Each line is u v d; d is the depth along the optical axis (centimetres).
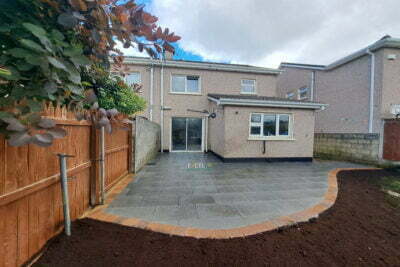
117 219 272
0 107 123
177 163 767
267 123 836
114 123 232
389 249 219
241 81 1172
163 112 1093
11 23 137
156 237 228
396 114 736
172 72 1099
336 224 274
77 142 266
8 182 151
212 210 319
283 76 1484
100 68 243
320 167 719
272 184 485
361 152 814
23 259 169
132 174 569
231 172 619
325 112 1088
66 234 218
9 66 126
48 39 128
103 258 185
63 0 149
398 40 727
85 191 296
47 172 200
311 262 193
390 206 346
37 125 127
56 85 143
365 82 845
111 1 158
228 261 190
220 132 866
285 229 256
